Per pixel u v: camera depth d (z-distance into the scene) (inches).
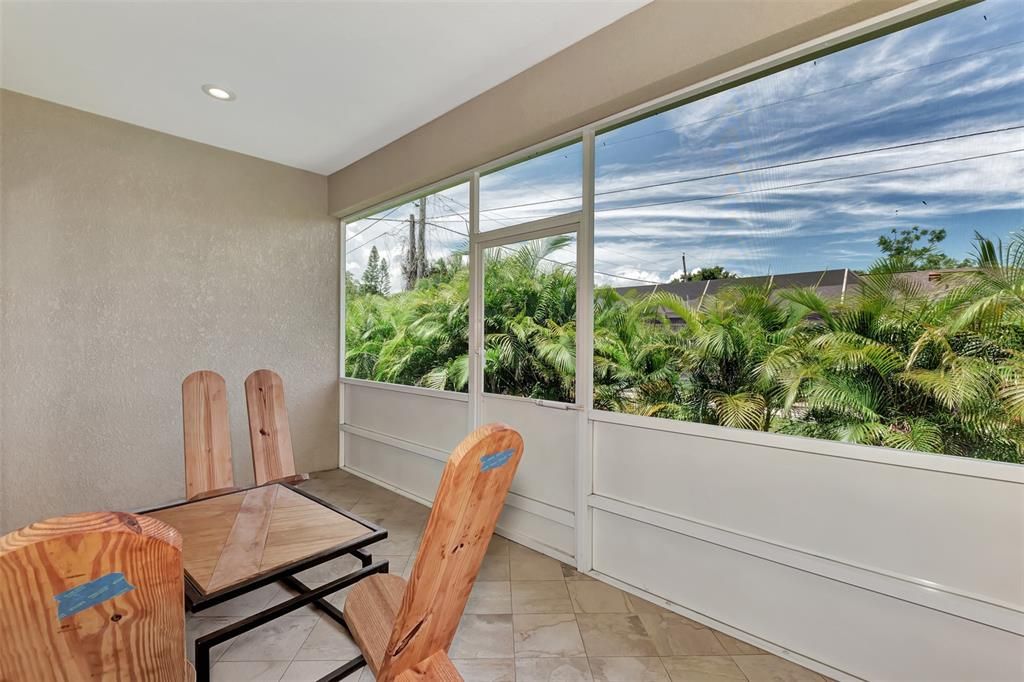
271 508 76.3
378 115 116.9
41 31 82.7
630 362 89.2
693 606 79.1
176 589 18.5
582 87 86.7
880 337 62.7
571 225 98.0
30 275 106.5
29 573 14.9
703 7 71.1
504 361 113.4
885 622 61.4
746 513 73.7
